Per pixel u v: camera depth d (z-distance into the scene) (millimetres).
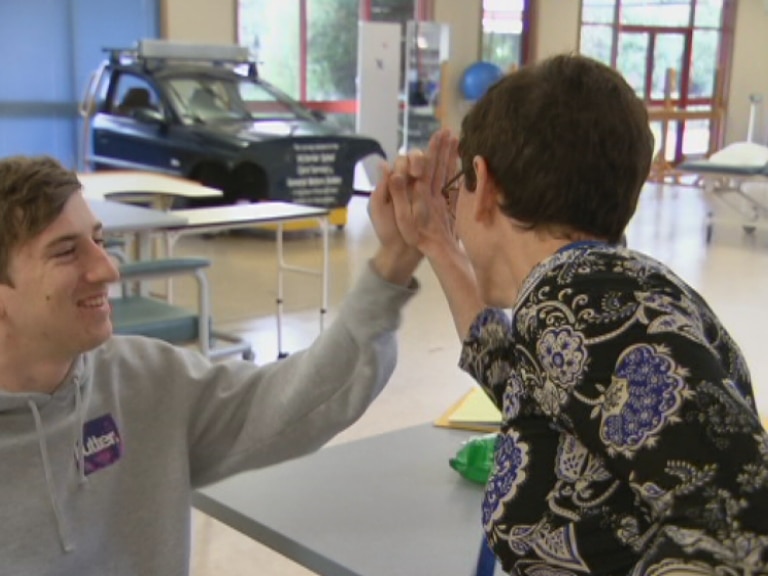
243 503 1511
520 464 952
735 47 15711
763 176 8578
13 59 9312
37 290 1216
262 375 1515
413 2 12281
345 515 1471
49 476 1263
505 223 1055
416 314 5738
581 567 908
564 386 881
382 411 4098
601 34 14289
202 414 1471
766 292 6559
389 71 11023
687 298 926
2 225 1208
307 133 8062
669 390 816
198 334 3758
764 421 1846
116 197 5262
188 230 4445
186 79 8422
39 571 1253
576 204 1003
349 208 10016
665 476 795
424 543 1380
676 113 14078
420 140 11742
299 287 6508
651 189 12344
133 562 1364
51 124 9609
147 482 1394
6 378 1255
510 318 1065
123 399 1389
